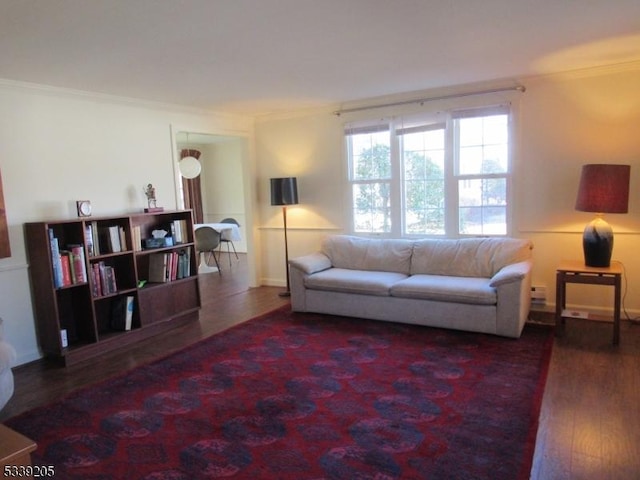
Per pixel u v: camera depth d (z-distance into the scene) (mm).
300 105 5254
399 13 2520
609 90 3932
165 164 4832
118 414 2758
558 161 4195
